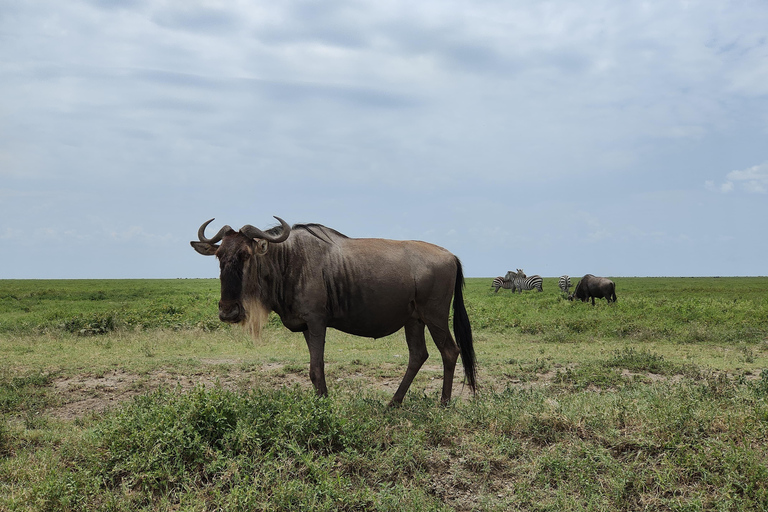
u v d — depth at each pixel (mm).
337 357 11133
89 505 4348
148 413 5391
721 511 4098
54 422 6570
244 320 6340
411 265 6953
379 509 4262
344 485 4508
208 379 9188
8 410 7312
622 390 6980
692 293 32156
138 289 35469
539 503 4387
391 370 9883
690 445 4910
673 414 5418
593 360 10539
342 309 6750
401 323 7109
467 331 7449
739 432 5086
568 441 5262
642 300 23828
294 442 4855
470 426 5730
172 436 4809
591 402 6117
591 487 4527
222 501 4270
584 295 25359
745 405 5812
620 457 4941
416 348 7254
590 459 4812
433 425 5594
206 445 4816
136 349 12039
